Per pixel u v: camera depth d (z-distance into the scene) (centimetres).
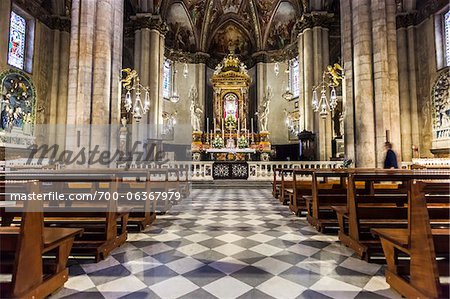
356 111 1049
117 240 452
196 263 385
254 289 309
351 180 421
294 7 2212
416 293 265
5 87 1420
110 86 1188
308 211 624
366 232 416
